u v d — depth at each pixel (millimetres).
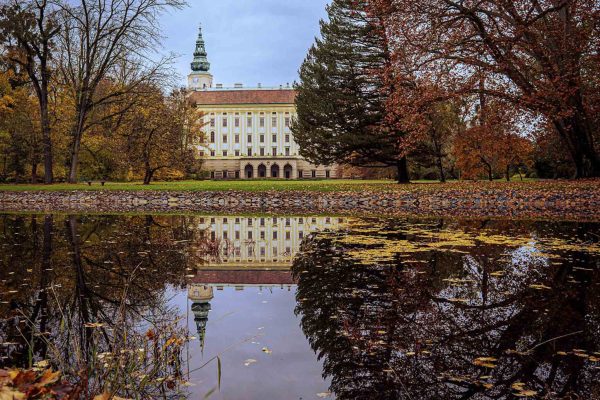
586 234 9523
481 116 19359
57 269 6637
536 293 5098
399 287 5457
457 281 5664
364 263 6855
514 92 18594
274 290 5543
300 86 28562
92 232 10758
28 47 25422
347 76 24969
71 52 28531
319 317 4453
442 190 18062
